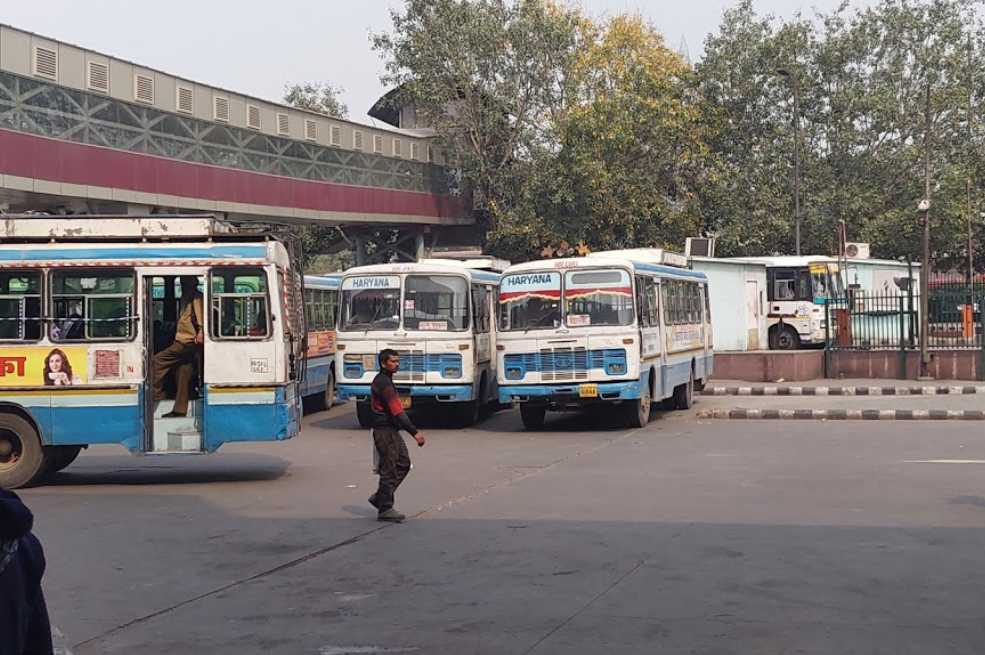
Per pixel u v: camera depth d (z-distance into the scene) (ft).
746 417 70.95
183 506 41.91
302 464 54.49
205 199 116.26
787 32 163.02
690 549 31.07
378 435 37.27
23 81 90.68
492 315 76.69
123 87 103.30
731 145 170.30
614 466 49.70
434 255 108.47
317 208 139.33
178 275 47.75
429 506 40.11
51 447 49.11
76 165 96.53
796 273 128.77
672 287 74.38
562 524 35.47
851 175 165.99
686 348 77.00
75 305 47.85
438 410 82.23
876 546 31.04
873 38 162.81
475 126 171.73
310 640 23.24
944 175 156.87
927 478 43.86
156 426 47.73
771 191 164.76
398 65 171.53
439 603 25.95
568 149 161.27
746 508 37.73
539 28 166.20
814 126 166.81
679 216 162.91
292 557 31.86
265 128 128.36
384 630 23.79
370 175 152.66
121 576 29.84
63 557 32.42
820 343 128.98
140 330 47.60
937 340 90.58
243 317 47.85
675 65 171.32
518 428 69.77
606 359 64.13
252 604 26.50
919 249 165.89
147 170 106.32
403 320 68.69
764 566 28.76
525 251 168.35
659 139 159.94
